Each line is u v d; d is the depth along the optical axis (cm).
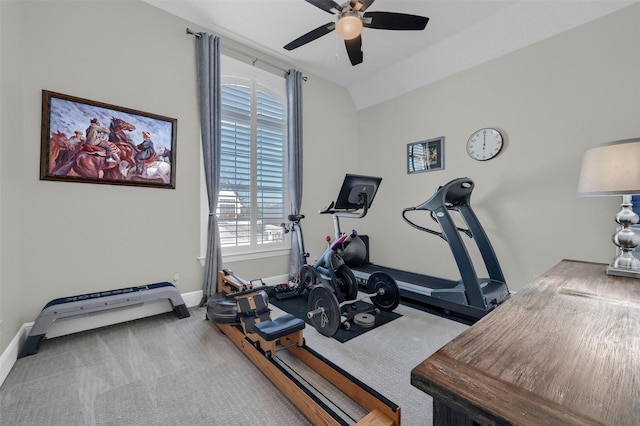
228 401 154
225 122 335
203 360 195
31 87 218
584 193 146
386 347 212
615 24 247
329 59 380
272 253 374
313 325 244
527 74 298
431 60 364
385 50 358
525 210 301
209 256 308
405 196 415
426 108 388
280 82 383
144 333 237
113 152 254
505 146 314
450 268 366
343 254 280
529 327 79
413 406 149
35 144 220
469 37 321
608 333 74
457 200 290
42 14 223
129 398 156
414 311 286
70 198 236
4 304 178
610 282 127
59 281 231
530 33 290
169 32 289
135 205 269
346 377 152
